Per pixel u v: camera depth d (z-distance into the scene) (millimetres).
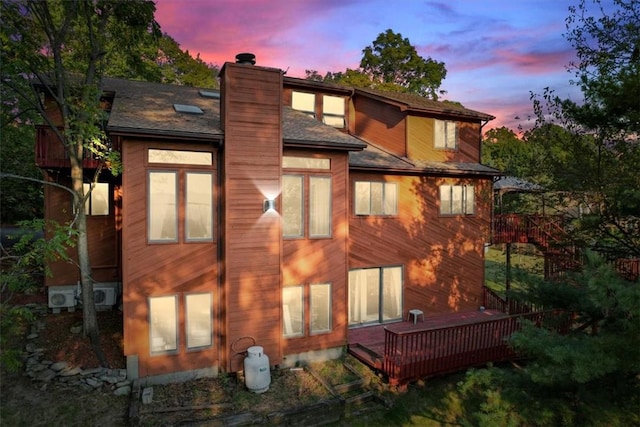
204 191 10578
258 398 9750
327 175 12148
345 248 12453
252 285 10703
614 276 5953
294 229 11758
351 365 11734
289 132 12000
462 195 16938
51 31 11383
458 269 16812
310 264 11898
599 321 6938
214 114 12258
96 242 14117
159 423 8492
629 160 8047
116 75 22000
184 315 10336
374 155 15750
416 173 15430
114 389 9539
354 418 9508
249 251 10648
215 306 10695
